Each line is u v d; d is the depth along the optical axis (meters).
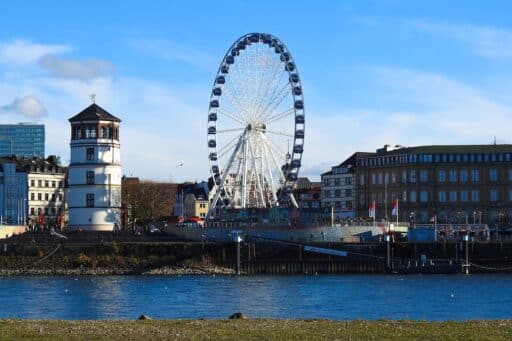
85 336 75.38
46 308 139.75
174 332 77.69
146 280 192.50
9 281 190.38
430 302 146.00
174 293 162.50
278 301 148.75
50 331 78.44
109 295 159.25
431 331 78.62
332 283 182.75
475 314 129.62
